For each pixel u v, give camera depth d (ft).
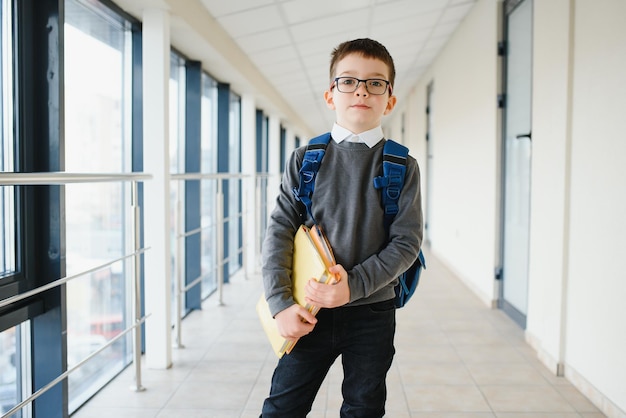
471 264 13.74
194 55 11.06
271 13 10.83
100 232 7.87
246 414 6.48
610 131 6.19
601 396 6.46
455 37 16.01
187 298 11.67
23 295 4.57
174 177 8.36
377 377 3.54
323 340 3.52
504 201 11.46
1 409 5.63
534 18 8.71
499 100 11.47
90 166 7.48
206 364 8.23
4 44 5.45
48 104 5.70
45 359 5.85
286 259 3.48
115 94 8.35
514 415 6.39
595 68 6.55
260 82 15.94
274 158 22.76
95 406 6.71
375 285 3.18
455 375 7.71
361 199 3.38
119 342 8.72
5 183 3.93
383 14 12.79
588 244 6.80
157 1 7.52
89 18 7.45
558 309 7.62
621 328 5.97
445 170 17.75
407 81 23.99
